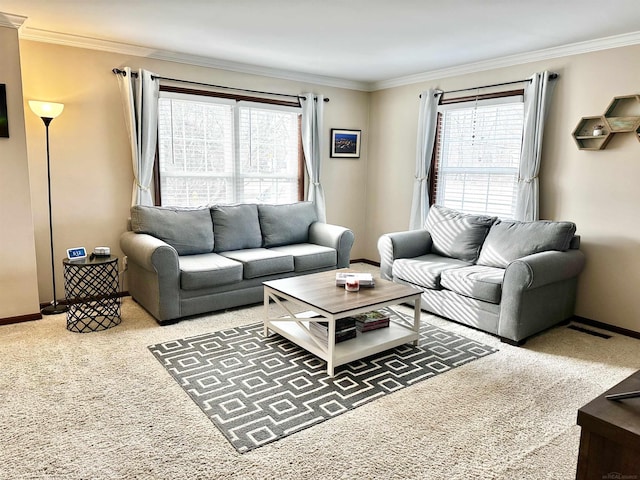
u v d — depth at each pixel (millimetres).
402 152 5422
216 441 2025
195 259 3865
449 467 1877
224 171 4773
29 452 1920
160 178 4352
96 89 3928
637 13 2953
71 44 3756
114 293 3854
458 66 4621
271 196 5172
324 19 3207
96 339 3166
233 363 2832
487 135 4531
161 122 4312
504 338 3268
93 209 4051
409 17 3133
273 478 1790
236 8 2998
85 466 1839
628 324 3559
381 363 2881
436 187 5086
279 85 5000
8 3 2945
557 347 3221
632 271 3510
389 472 1839
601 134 3555
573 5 2822
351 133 5688
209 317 3695
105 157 4047
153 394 2426
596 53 3602
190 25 3400
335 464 1884
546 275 3182
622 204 3527
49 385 2492
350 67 4781
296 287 3152
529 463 1912
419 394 2492
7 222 3363
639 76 3375
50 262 3893
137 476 1787
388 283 3291
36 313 3555
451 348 3143
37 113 3453
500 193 4461
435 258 4230
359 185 5926
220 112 4652
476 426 2182
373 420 2225
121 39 3818
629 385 1423
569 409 2359
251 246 4457
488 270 3654
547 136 3965
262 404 2354
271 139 5074
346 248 4602
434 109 4898
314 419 2223
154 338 3211
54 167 3818
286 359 2906
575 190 3805
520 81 4105
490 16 3078
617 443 1198
